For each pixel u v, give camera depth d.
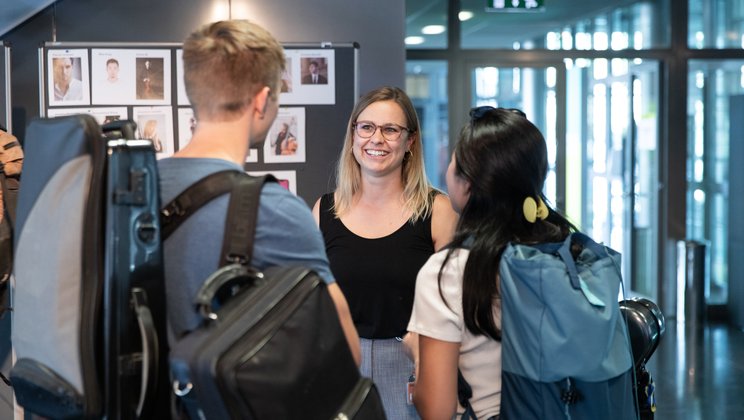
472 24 6.80
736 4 6.91
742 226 6.65
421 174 2.30
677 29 6.86
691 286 6.80
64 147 1.11
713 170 7.16
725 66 7.17
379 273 2.18
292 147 3.95
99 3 4.29
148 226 1.11
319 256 1.23
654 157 7.05
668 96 6.91
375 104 2.24
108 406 1.08
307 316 1.09
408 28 6.73
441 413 1.50
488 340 1.49
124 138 1.16
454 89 6.77
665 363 5.51
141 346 1.10
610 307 1.41
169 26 4.38
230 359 1.01
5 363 3.26
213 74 1.24
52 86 3.81
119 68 3.80
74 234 1.08
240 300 1.10
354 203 2.30
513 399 1.41
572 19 6.84
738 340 6.21
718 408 4.50
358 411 1.14
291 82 3.94
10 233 2.76
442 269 1.49
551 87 6.89
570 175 7.81
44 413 1.16
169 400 1.14
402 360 2.16
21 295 1.17
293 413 1.05
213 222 1.17
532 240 1.49
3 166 2.78
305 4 4.52
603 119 7.68
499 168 1.48
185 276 1.17
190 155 1.25
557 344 1.35
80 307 1.08
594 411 1.38
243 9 4.46
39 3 4.08
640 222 7.30
